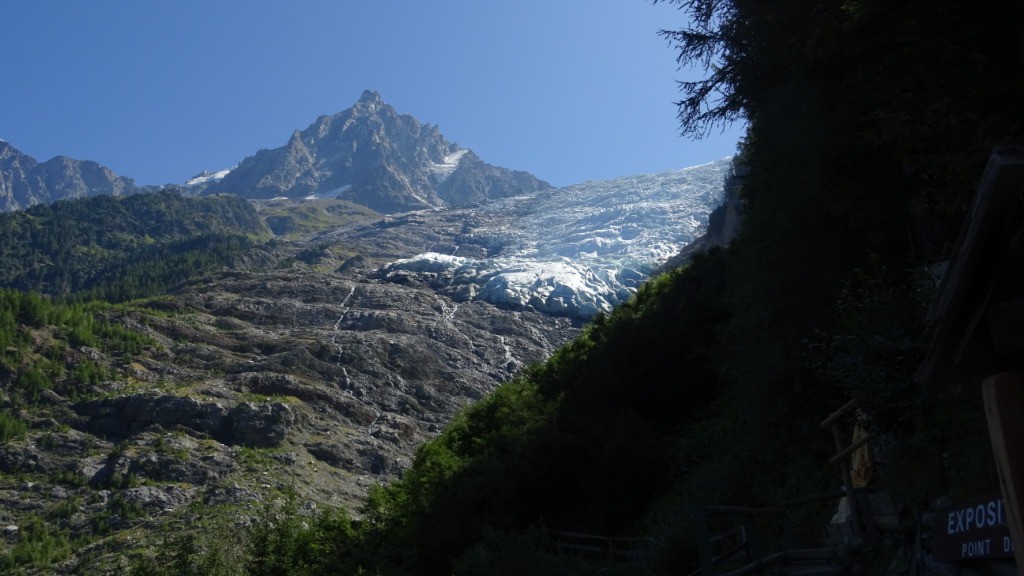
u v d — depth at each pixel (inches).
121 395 6294.3
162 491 5167.3
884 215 605.3
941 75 451.8
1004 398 175.3
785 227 658.8
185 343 7760.8
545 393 1638.8
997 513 219.9
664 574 641.0
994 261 181.3
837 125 603.8
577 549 908.0
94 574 4030.5
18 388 6456.7
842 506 516.7
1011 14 434.3
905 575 368.2
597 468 1176.2
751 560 466.3
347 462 5949.8
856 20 496.7
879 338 403.2
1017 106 428.5
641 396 1365.7
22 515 5049.2
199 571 1523.1
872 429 436.8
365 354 7647.6
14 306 7214.6
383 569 1164.5
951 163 430.3
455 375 7677.2
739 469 753.0
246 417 6087.6
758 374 692.1
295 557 1498.5
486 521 1135.0
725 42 766.5
